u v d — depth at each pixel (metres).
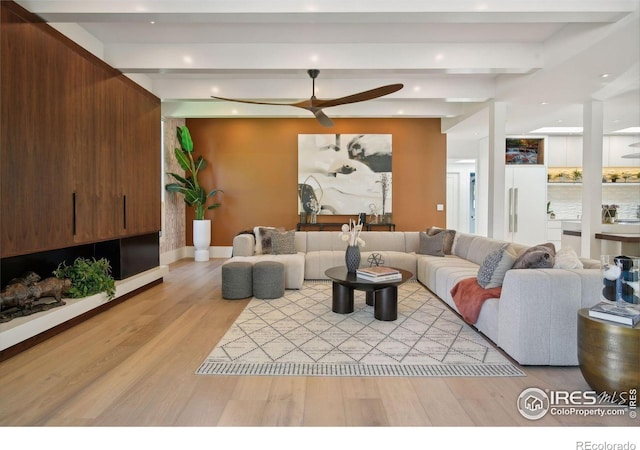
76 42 3.88
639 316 2.13
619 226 5.52
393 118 7.79
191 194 7.29
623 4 3.07
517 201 7.91
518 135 8.13
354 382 2.42
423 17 3.18
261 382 2.42
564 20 3.24
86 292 3.73
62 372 2.55
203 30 4.10
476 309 3.25
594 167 5.52
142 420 1.99
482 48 4.38
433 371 2.58
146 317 3.77
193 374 2.52
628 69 4.28
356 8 3.10
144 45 4.40
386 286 3.54
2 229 2.83
